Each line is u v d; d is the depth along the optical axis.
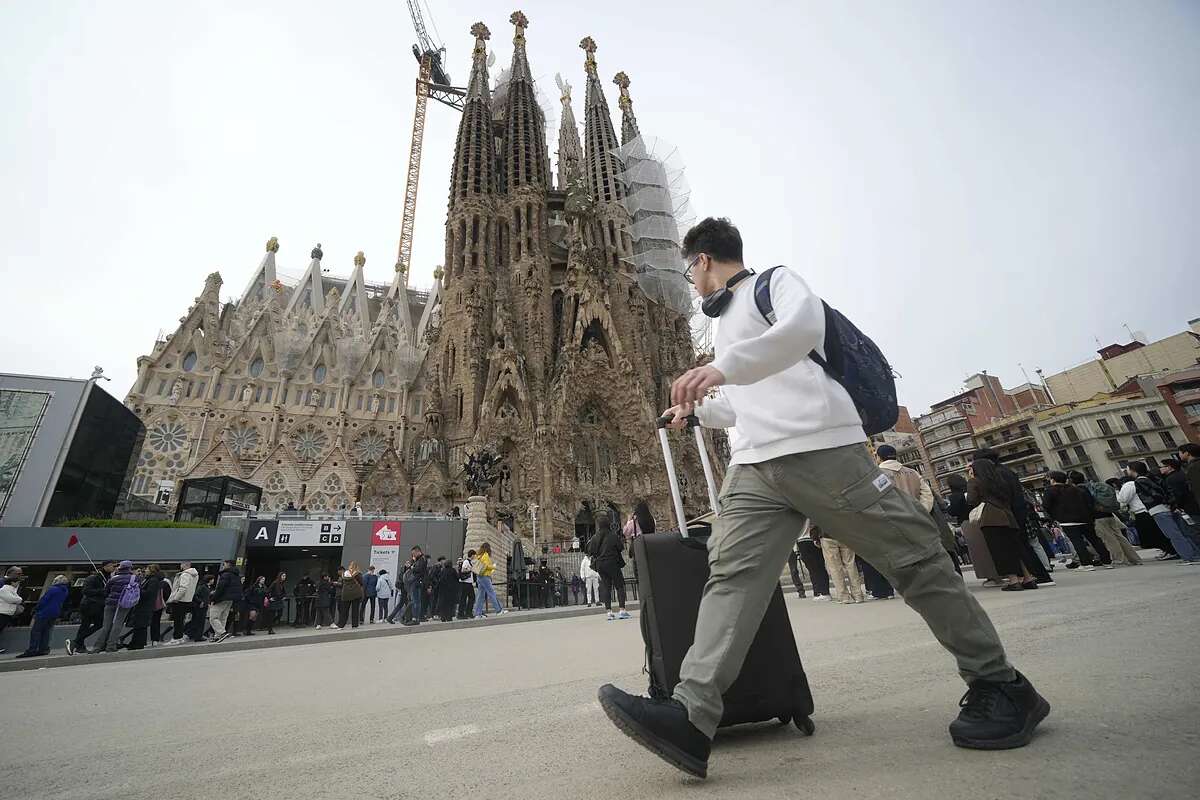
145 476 60.22
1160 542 15.14
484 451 36.91
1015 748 2.34
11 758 4.14
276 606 23.53
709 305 3.38
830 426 2.74
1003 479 10.87
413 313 99.44
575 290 73.00
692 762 2.46
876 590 12.23
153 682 8.49
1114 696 2.88
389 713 4.78
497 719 4.12
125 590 16.62
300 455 66.06
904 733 2.80
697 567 3.55
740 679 3.06
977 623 2.54
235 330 75.38
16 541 22.16
